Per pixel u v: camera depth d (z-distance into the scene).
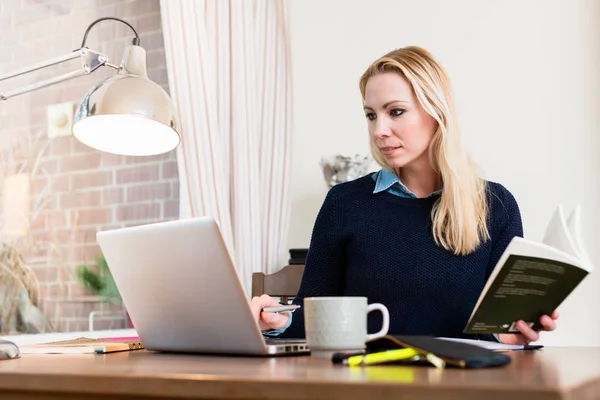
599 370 0.95
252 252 2.90
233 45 2.92
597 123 2.86
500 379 0.82
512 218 1.77
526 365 1.02
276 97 3.12
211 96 2.77
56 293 2.53
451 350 1.01
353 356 1.05
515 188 2.97
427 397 0.75
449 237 1.70
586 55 2.90
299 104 3.40
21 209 2.44
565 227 1.35
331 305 1.16
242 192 2.87
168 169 2.99
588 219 2.85
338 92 3.32
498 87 3.03
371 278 1.74
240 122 2.90
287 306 1.46
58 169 2.59
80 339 1.76
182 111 2.69
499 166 3.00
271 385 0.82
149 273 1.30
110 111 1.74
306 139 3.36
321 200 3.30
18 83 2.47
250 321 1.19
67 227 2.59
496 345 1.40
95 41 2.77
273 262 3.02
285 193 3.09
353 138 3.27
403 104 1.71
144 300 1.34
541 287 1.26
